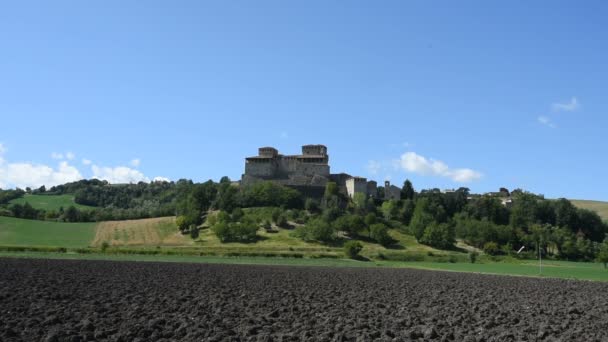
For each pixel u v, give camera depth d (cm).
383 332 3322
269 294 5347
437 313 4288
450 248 18150
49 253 12244
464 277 8762
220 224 17625
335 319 3806
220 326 3419
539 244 17000
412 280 7844
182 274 7538
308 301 4862
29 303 4116
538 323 3872
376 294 5697
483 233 18788
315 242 17575
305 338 3108
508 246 18050
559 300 5500
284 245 16900
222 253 14200
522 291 6419
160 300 4578
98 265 8662
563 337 3312
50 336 2848
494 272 10669
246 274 8000
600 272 11394
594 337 3347
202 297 4891
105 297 4662
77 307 4016
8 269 7150
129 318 3612
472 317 4094
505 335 3300
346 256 15275
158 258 11944
